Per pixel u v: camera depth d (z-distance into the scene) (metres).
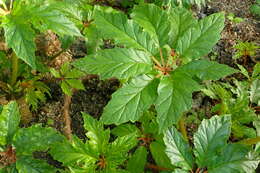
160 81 0.90
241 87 1.27
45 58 1.37
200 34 0.95
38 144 0.95
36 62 1.24
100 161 1.00
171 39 0.98
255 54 1.50
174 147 0.96
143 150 1.11
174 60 0.94
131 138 1.00
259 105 1.24
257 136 1.15
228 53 1.50
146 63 0.91
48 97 1.31
